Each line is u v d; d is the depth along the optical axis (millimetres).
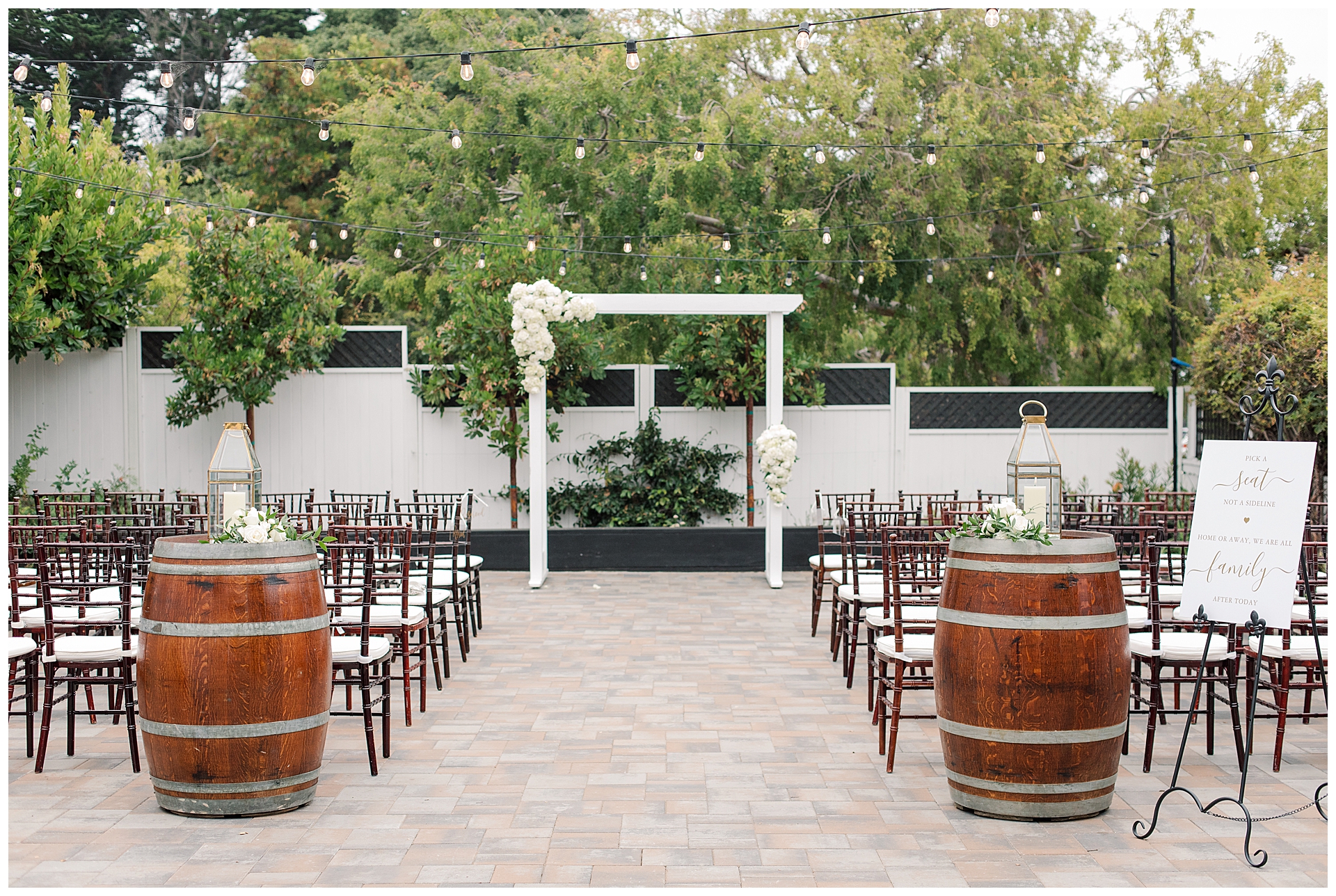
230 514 4535
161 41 17562
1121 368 15461
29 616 4566
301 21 18531
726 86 15508
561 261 10375
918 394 10547
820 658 6117
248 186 17109
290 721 3512
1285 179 13867
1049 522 4918
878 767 4094
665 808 3635
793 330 11945
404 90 15883
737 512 10547
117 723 4730
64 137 9484
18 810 3590
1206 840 3328
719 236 14875
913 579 4809
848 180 13961
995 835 3381
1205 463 3838
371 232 15391
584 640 6668
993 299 13820
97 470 10086
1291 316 8906
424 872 3076
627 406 10531
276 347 9688
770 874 3070
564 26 17672
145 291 10320
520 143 14617
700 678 5605
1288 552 3564
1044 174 13516
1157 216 13797
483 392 9781
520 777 3965
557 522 10359
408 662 4836
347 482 10336
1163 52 14461
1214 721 4750
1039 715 3412
